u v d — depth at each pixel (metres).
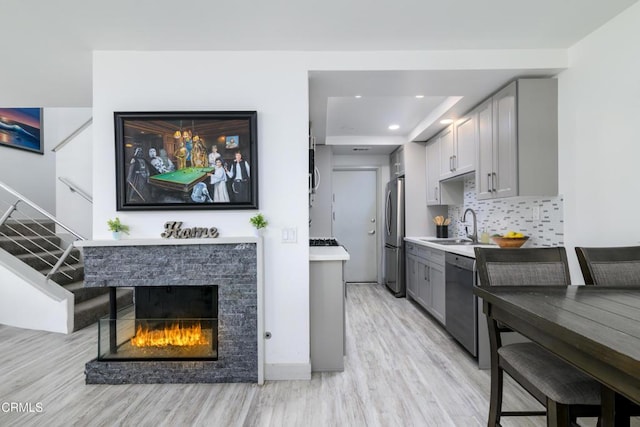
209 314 2.37
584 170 2.17
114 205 2.25
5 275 3.32
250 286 2.22
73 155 4.55
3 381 2.22
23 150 4.83
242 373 2.22
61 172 4.53
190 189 2.23
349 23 1.96
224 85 2.27
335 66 2.28
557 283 1.63
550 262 1.66
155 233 2.27
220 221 2.28
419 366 2.44
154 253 2.20
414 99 3.23
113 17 1.87
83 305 3.52
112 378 2.20
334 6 1.80
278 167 2.28
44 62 2.39
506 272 1.63
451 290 2.89
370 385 2.17
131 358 2.24
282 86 2.28
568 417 1.18
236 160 2.23
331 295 2.37
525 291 1.46
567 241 2.31
